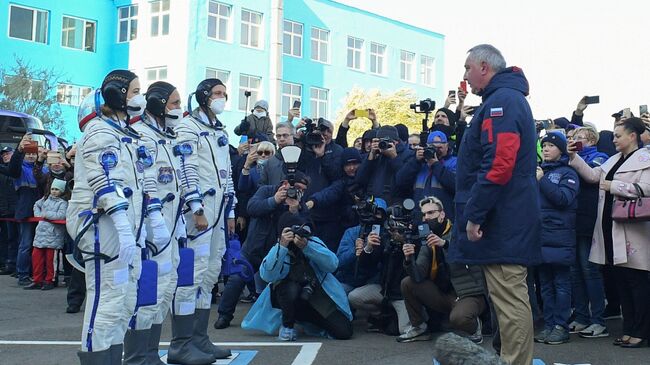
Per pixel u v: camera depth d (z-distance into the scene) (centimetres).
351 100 3578
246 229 926
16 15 3048
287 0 3653
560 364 593
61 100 3180
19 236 1177
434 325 719
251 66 3406
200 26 3209
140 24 3306
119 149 467
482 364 260
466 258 492
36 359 611
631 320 660
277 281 691
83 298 855
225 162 612
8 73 2923
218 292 983
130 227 454
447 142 767
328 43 3912
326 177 838
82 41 3294
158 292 530
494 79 493
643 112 779
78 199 469
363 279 740
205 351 604
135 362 534
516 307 479
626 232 649
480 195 469
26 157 1077
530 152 483
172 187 550
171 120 559
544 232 673
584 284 726
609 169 683
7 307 884
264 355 625
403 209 688
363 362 600
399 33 4369
